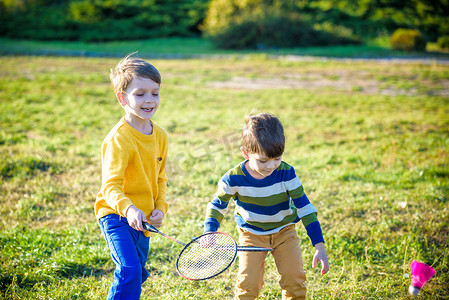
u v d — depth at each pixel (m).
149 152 2.74
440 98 12.05
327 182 5.54
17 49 21.16
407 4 29.84
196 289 3.38
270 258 3.80
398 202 4.95
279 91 12.70
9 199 4.81
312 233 2.70
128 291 2.46
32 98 10.08
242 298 2.67
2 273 3.36
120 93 2.73
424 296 3.29
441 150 7.12
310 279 3.53
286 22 25.33
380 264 3.75
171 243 4.00
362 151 7.01
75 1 30.53
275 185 2.70
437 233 4.23
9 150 6.29
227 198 2.77
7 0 29.16
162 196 2.92
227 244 2.48
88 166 5.97
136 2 30.56
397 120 9.21
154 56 20.64
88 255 3.71
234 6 25.61
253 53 22.62
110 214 2.69
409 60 20.48
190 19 29.91
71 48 22.89
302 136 7.97
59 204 4.77
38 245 3.81
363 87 13.91
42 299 3.13
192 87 13.05
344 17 29.30
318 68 17.84
